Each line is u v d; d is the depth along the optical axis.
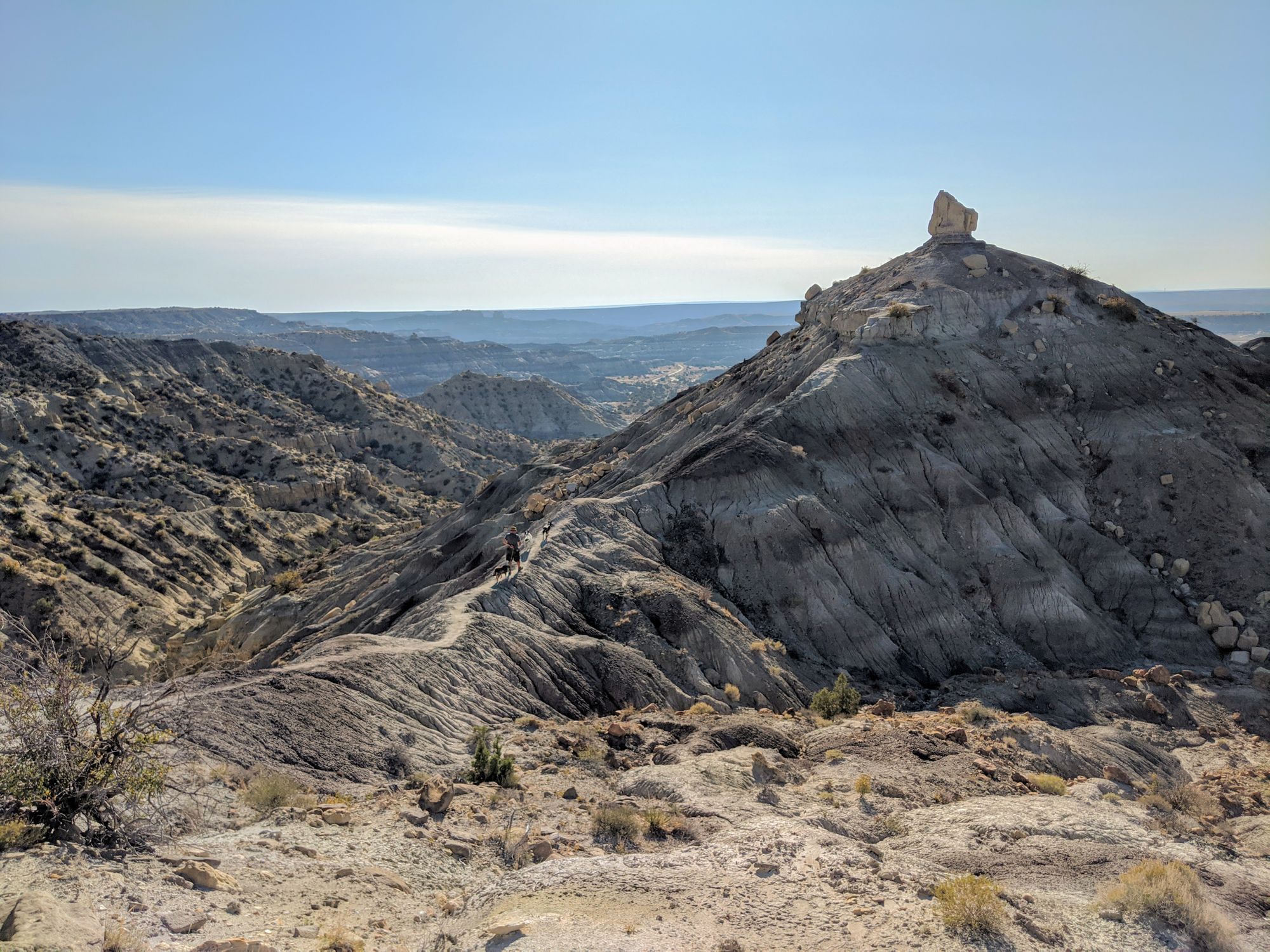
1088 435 58.75
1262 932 13.84
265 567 106.56
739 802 19.62
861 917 12.50
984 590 47.62
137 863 11.89
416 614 35.22
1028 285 68.31
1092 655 45.28
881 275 73.56
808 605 43.72
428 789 18.62
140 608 83.81
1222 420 59.38
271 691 21.94
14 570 76.00
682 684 34.66
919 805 20.89
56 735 12.81
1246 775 29.84
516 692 28.75
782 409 54.53
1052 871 15.88
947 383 59.16
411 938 11.58
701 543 45.69
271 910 11.27
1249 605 48.44
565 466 80.38
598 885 13.52
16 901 9.56
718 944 11.26
